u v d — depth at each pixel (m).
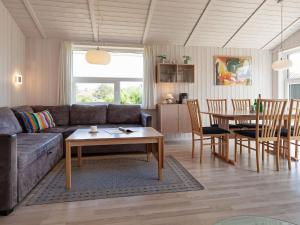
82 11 4.05
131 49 5.18
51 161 2.98
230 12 4.28
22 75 4.54
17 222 1.75
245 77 5.66
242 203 2.06
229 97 5.60
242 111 3.94
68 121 4.46
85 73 5.11
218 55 5.52
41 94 4.75
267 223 1.50
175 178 2.72
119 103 5.26
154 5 3.95
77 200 2.14
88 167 3.20
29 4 3.79
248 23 4.64
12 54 4.10
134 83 5.32
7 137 1.85
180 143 4.92
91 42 4.91
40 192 2.31
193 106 3.55
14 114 3.49
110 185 2.52
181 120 4.96
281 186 2.46
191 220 1.78
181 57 5.33
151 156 3.72
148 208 1.98
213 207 1.99
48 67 4.77
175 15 4.27
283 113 3.00
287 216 1.83
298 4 4.12
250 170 3.01
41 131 3.67
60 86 4.73
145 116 4.25
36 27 4.42
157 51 5.20
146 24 4.45
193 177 2.75
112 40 4.95
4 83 3.79
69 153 2.43
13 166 1.90
